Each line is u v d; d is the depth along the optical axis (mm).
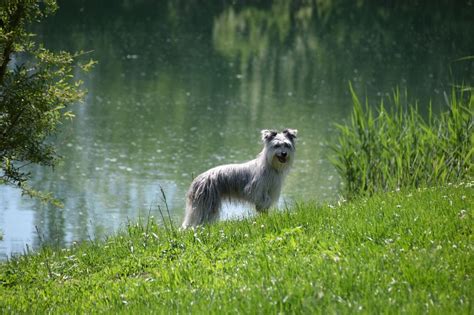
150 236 17125
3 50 17312
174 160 39906
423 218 14648
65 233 28531
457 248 12711
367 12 97688
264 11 99562
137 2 100562
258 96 57719
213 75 65312
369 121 25766
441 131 24953
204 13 97125
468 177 22766
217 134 45844
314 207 17406
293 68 69625
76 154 40281
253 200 20281
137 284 13547
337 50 78125
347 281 11453
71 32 79812
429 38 82875
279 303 10922
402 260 12258
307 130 47375
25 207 31547
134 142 43188
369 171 24891
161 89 58625
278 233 15570
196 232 16641
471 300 10445
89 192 33938
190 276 13484
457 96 56406
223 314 10836
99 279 14719
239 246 15109
